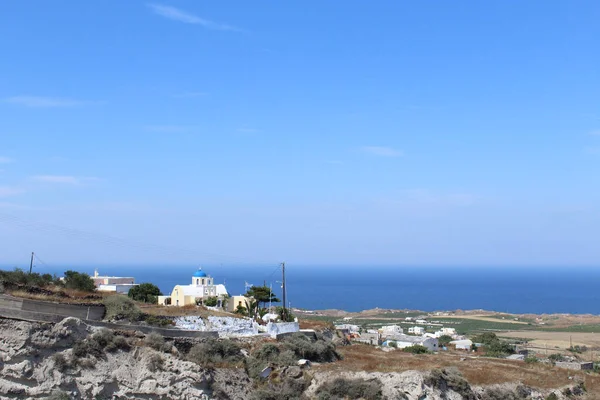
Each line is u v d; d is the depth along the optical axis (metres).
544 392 71.19
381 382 64.25
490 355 117.00
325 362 71.06
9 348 52.59
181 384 56.47
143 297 112.38
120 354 57.06
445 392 65.69
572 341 197.38
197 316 77.94
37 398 51.56
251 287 118.38
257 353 67.00
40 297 67.88
